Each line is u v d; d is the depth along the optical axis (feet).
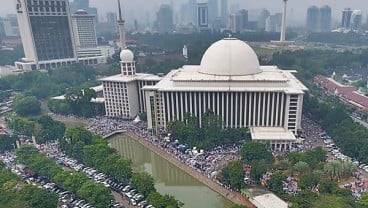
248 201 653.30
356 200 616.80
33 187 645.92
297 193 644.27
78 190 650.43
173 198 615.98
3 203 617.62
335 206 546.26
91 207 631.15
